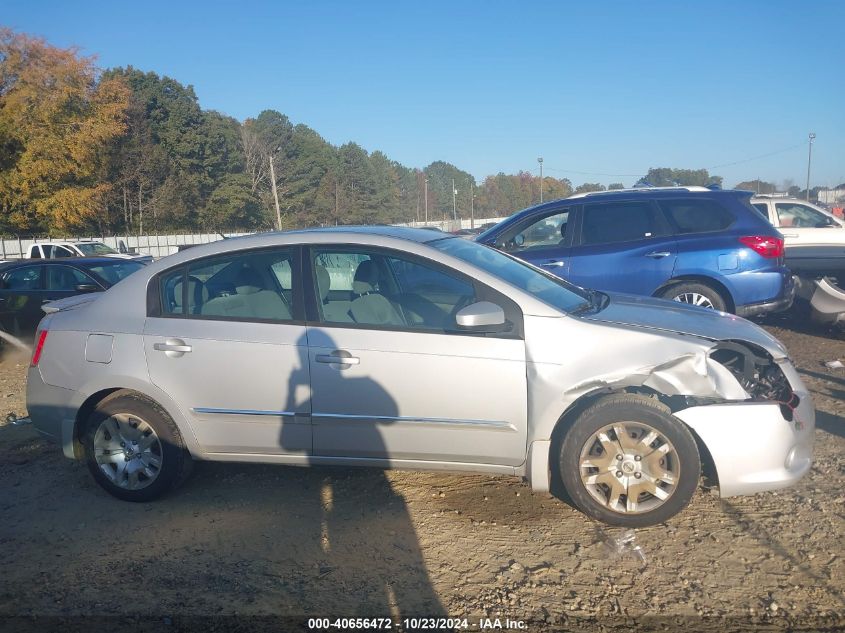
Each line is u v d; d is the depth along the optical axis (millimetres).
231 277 4684
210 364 4520
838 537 3969
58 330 4812
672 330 4285
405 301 4465
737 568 3721
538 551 3955
